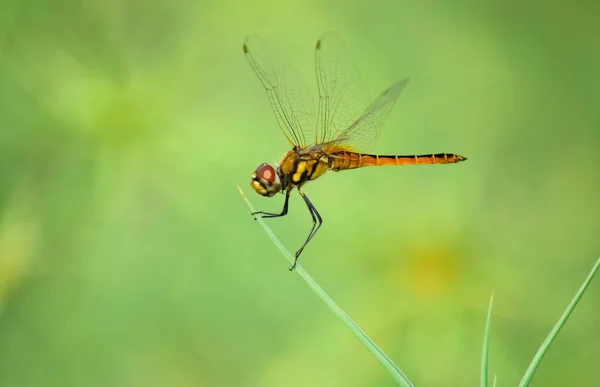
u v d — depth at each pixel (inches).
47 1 41.4
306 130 41.6
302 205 41.8
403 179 41.4
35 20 41.4
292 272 41.7
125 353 41.9
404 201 41.3
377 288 41.1
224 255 41.7
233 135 41.5
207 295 41.8
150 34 41.7
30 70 41.3
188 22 41.8
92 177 41.3
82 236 41.4
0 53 41.3
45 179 41.4
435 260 41.0
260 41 41.6
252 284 41.7
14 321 41.6
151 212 41.5
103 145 41.3
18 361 41.7
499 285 41.0
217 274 41.8
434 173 41.4
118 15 41.6
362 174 41.5
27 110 41.2
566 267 41.3
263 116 41.9
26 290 41.6
